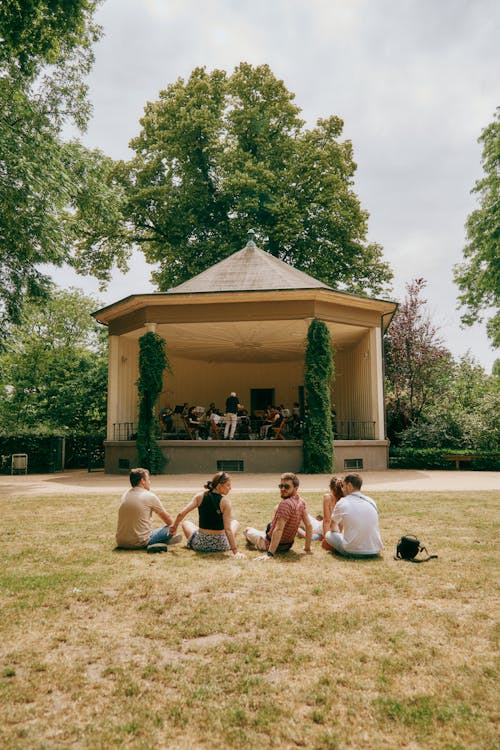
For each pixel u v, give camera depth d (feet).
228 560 16.52
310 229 89.20
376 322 57.26
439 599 12.60
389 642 10.14
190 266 89.30
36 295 49.47
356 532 16.74
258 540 18.12
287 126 93.04
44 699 8.15
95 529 21.93
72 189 47.78
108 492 36.06
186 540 19.47
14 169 41.37
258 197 84.89
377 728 7.33
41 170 43.45
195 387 83.71
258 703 7.98
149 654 9.74
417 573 14.78
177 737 7.18
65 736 7.18
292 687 8.46
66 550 18.02
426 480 42.27
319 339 50.16
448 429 64.59
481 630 10.71
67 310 98.07
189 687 8.48
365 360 61.77
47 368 91.20
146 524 18.40
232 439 55.72
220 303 51.93
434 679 8.68
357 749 6.87
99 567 15.64
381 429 56.85
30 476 56.24
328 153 84.89
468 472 51.57
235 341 70.13
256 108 88.33
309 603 12.39
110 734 7.22
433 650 9.76
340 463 51.29
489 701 8.00
